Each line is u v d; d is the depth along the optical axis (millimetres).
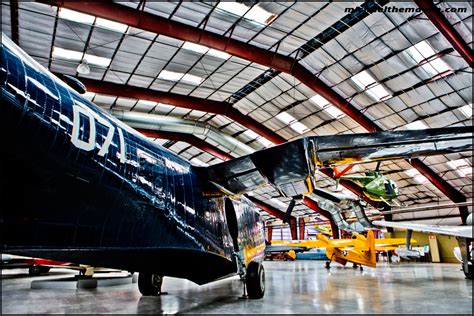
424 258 32281
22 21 13070
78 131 3232
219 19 13852
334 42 16031
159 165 4680
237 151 24875
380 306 5871
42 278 14078
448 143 5145
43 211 2795
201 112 23672
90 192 3279
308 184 6328
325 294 7559
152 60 16531
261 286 7020
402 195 30578
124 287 10227
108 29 13867
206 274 6617
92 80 17953
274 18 13859
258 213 9977
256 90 20750
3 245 2502
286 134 24125
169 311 5578
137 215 3955
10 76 2666
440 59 15727
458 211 29031
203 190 5945
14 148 2623
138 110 22406
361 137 5039
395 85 17891
